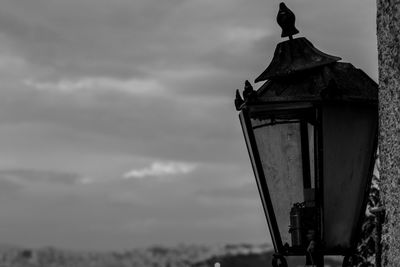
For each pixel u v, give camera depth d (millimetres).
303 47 5023
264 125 5023
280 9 5117
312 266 4957
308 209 4996
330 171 4922
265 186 5031
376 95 4879
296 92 4887
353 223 4969
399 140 4207
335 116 4875
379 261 4438
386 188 4336
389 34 4344
